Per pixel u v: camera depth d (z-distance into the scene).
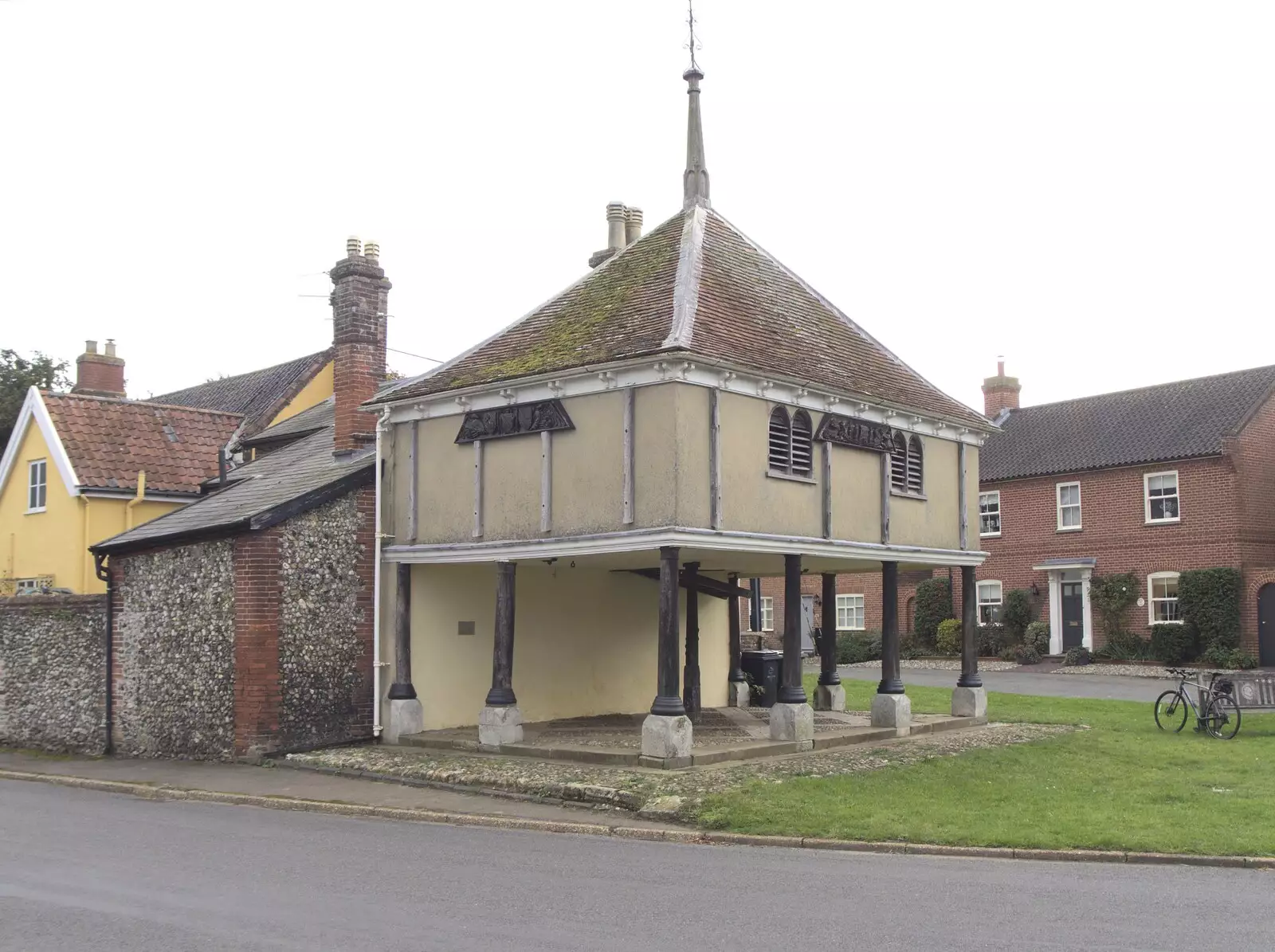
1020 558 38.84
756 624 33.47
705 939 7.98
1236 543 33.28
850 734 17.59
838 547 17.47
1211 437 34.41
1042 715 21.89
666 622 14.94
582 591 21.52
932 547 19.81
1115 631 35.62
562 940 7.93
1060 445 38.97
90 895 9.30
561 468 16.23
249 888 9.52
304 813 13.85
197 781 15.84
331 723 17.88
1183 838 11.34
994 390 43.50
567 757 15.83
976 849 11.13
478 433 17.31
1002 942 7.91
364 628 18.39
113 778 16.52
